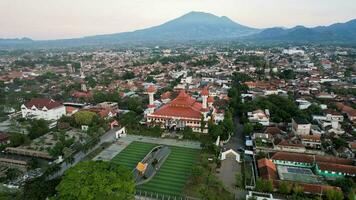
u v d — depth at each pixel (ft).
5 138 536.01
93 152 491.72
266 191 360.28
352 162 424.87
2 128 624.59
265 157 451.12
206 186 376.27
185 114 600.80
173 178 404.77
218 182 375.25
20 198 321.11
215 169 427.74
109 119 650.84
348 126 596.29
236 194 361.71
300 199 334.85
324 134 550.36
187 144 529.04
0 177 409.08
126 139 554.87
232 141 546.26
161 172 421.59
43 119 632.79
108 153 489.67
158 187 380.99
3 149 507.71
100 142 538.06
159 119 612.29
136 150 503.20
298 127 547.08
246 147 513.45
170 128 600.39
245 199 349.61
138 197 356.79
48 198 312.50
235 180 395.96
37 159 480.64
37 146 517.14
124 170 313.53
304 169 417.90
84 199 264.52
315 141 507.30
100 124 609.42
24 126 627.87
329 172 403.75
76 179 284.41
